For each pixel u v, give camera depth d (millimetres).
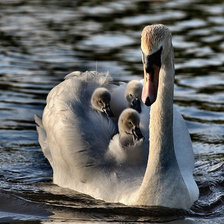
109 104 13344
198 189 12906
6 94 18703
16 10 30125
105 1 32469
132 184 12289
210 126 16875
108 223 11359
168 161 11414
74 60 22297
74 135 13031
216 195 13109
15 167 14641
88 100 13672
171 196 11500
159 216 11602
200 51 23828
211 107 18156
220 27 27016
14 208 12258
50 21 28062
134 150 12625
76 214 11875
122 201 12133
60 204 12398
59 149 13297
